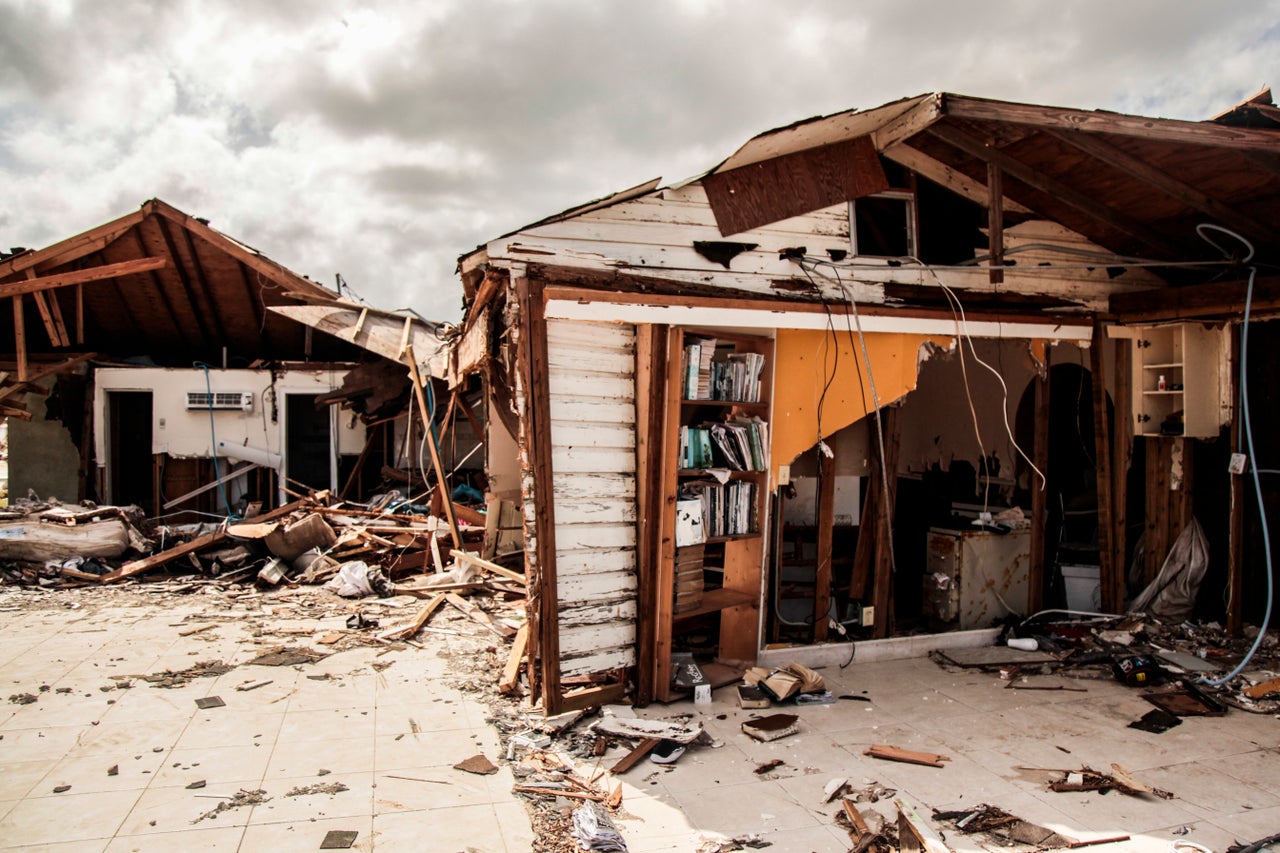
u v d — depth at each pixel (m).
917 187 5.79
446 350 9.15
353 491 12.74
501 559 8.61
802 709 4.87
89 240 10.79
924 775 3.95
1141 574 6.71
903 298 5.74
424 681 5.22
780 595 6.30
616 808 3.59
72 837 3.23
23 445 11.94
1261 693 5.01
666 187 4.91
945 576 6.55
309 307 11.44
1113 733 4.50
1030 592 6.42
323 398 11.97
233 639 6.12
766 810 3.58
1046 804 3.64
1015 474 7.46
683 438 5.15
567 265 4.75
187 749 4.10
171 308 13.16
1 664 5.44
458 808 3.54
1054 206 5.98
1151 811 3.57
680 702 4.96
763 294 5.31
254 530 8.59
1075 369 7.41
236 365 14.26
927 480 8.38
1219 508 6.38
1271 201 5.45
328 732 4.36
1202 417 6.27
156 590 7.74
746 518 5.48
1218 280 6.21
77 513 8.59
